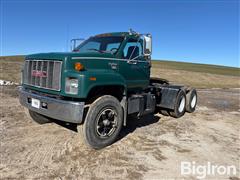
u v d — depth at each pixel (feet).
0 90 34.37
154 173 11.77
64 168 11.70
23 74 16.55
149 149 14.85
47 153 13.30
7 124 18.10
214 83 86.84
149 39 17.06
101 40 18.28
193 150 15.15
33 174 10.95
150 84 23.98
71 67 13.15
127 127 19.45
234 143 17.08
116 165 12.35
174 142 16.46
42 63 14.28
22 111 22.45
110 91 15.93
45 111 13.82
